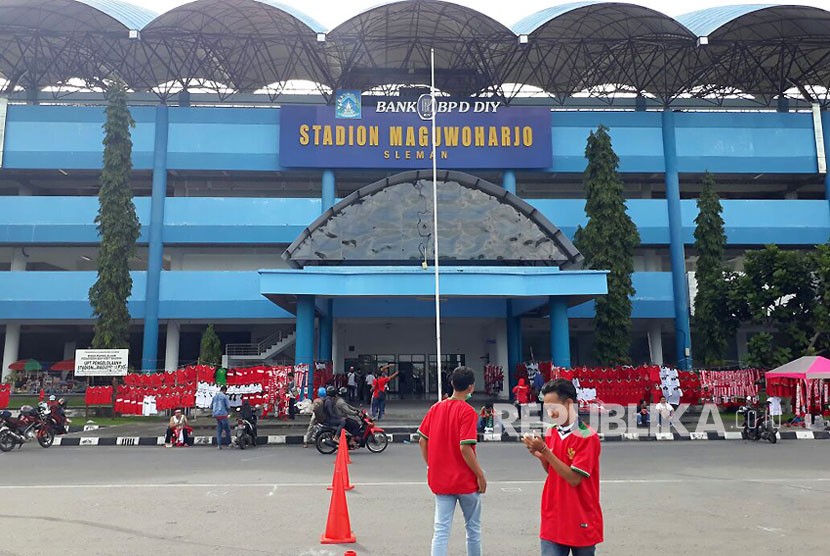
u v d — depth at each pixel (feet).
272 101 132.26
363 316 110.52
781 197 138.41
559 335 82.02
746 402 73.97
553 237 85.25
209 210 116.57
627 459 47.91
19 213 114.83
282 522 27.40
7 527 26.58
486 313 112.57
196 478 39.78
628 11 110.63
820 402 71.36
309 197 128.16
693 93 130.11
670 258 121.19
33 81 126.52
